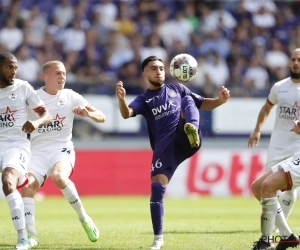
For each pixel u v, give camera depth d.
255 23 86.38
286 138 34.34
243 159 68.06
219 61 79.56
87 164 67.38
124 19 83.69
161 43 80.94
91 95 68.62
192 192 67.38
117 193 67.62
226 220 42.41
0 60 26.52
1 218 44.38
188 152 28.52
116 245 28.20
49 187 66.19
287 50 84.81
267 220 25.66
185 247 27.19
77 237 31.36
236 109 69.69
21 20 80.75
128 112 28.11
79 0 84.06
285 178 25.52
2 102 26.95
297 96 33.91
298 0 90.12
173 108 28.59
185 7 86.00
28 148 27.48
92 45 80.25
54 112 29.67
